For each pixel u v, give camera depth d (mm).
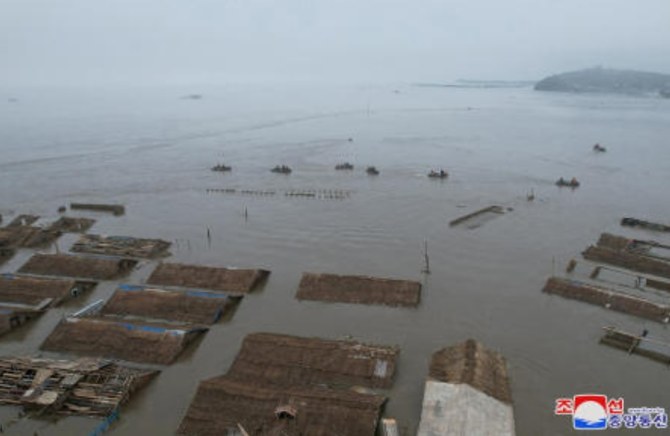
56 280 79562
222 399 50656
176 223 113625
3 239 101812
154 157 191875
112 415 51406
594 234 101750
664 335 65375
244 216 117000
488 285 79438
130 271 87375
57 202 133875
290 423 47594
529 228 105125
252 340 60312
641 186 137625
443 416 47250
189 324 68938
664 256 89062
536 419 51094
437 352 59188
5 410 52938
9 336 68062
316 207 122438
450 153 188875
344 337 66000
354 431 46719
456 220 108125
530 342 64375
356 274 84375
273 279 82938
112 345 63062
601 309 71750
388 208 120312
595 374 58281
